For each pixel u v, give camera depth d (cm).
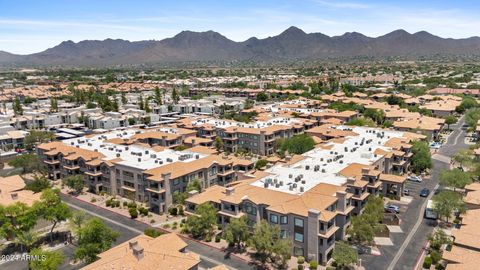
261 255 8519
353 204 9919
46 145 15325
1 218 8981
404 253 8675
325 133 16575
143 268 6500
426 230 9756
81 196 12912
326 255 8312
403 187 12156
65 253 9119
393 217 10206
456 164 15238
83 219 9538
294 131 19200
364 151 12875
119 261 6625
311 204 8588
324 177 10369
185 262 6762
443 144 18812
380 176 11850
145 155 13588
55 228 10394
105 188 13112
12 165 15362
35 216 9294
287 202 8744
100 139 16438
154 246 7319
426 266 8025
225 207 9381
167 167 11812
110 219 11012
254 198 9044
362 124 19212
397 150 13225
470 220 8700
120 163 12531
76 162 13825
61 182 14262
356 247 8925
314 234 8206
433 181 13450
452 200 9800
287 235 8612
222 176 12862
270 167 11981
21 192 10894
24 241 8781
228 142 18350
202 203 9694
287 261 8450
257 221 8938
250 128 18325
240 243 9275
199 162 12638
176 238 7800
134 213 11044
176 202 11556
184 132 18212
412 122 19475
